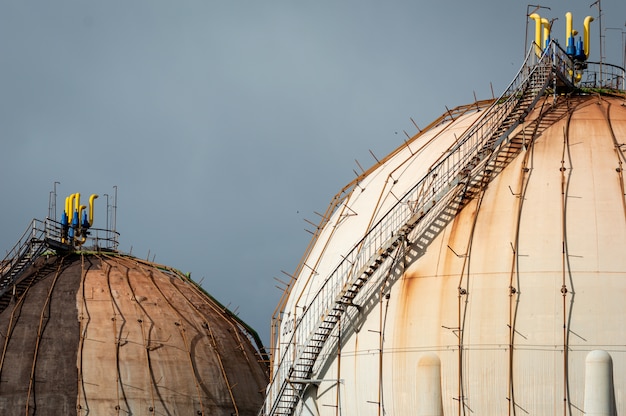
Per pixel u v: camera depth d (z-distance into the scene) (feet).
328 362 296.51
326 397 294.87
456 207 288.10
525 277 271.90
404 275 286.87
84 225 446.19
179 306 418.51
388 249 291.38
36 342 387.55
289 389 303.89
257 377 418.51
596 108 303.07
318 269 315.78
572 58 321.32
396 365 280.72
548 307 268.41
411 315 281.54
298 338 310.04
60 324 394.11
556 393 263.90
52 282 410.52
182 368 396.98
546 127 295.89
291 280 336.29
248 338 437.58
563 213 277.64
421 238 289.12
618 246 272.31
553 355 265.34
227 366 408.87
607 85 324.19
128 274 422.82
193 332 410.31
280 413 305.12
